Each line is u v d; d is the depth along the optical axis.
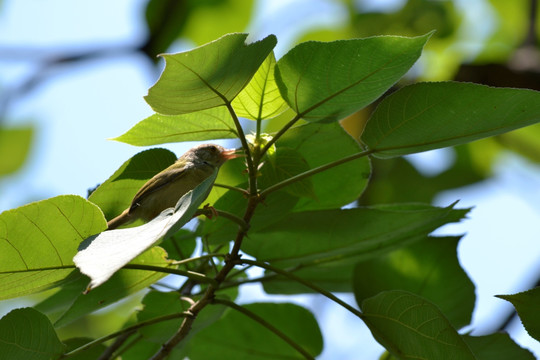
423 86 5.27
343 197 5.43
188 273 5.31
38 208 5.23
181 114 5.27
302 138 5.39
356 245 5.41
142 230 5.19
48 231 5.25
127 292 5.35
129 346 5.46
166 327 5.38
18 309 5.26
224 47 5.20
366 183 5.42
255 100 5.32
